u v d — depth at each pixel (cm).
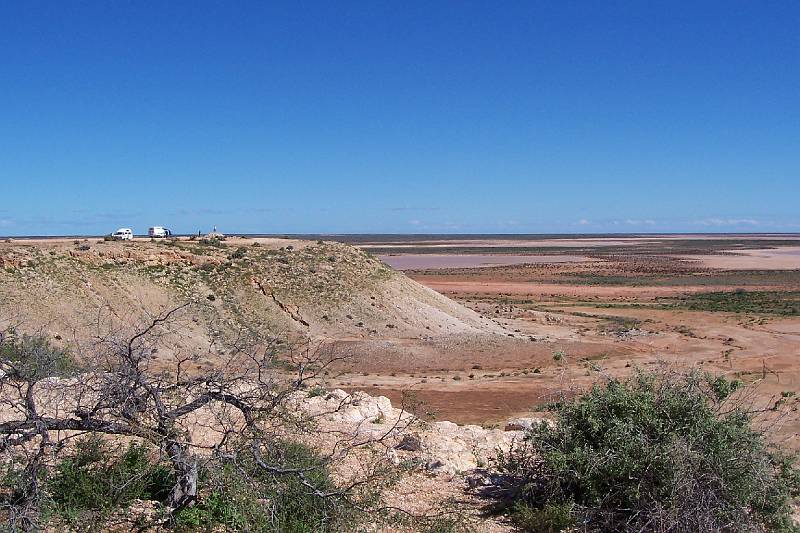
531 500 791
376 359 3291
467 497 832
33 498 614
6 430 645
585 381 2784
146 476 726
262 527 640
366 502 704
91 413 657
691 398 749
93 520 646
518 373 3125
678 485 681
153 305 3491
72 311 3191
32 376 669
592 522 729
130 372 664
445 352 3528
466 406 2381
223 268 4066
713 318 5459
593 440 770
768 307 6269
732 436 724
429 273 11106
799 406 1716
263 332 3300
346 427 1106
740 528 685
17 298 3130
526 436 866
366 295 4212
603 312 5978
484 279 9894
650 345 3953
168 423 671
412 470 895
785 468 761
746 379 2866
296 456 734
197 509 677
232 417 977
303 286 4106
